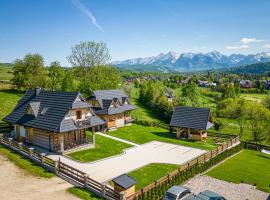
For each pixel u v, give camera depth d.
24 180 26.17
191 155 39.53
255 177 34.34
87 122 38.56
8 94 72.94
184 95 90.81
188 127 49.12
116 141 44.75
